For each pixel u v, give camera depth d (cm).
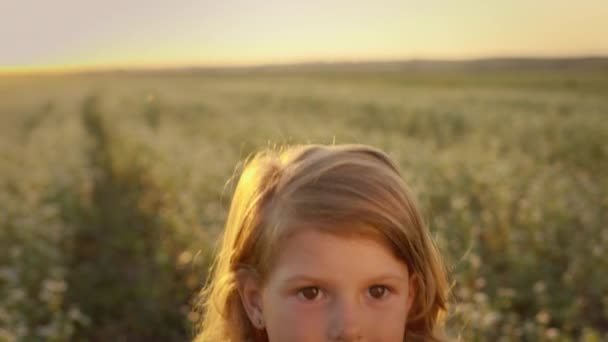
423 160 1427
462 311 460
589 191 1108
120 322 706
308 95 4288
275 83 6725
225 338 123
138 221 1154
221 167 1390
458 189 1137
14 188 1533
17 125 3712
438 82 6125
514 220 942
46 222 1038
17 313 630
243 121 2742
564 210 915
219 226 833
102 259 933
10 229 1009
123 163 1719
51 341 574
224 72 10294
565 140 1892
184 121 3175
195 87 6075
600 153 1786
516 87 5012
